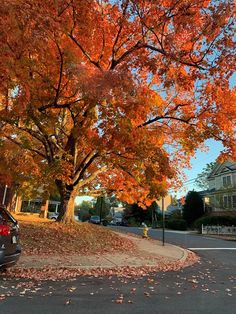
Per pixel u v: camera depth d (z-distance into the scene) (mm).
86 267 11305
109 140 14250
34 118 13531
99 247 15664
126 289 8445
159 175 16016
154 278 10305
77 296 7484
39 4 9266
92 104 12516
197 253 19062
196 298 7793
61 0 10664
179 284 9453
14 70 8992
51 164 17062
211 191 58062
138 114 14469
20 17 8047
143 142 14859
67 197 19828
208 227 42031
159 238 28281
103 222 56531
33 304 6676
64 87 13023
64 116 18641
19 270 10117
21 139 17844
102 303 6996
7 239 8594
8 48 8250
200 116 16391
